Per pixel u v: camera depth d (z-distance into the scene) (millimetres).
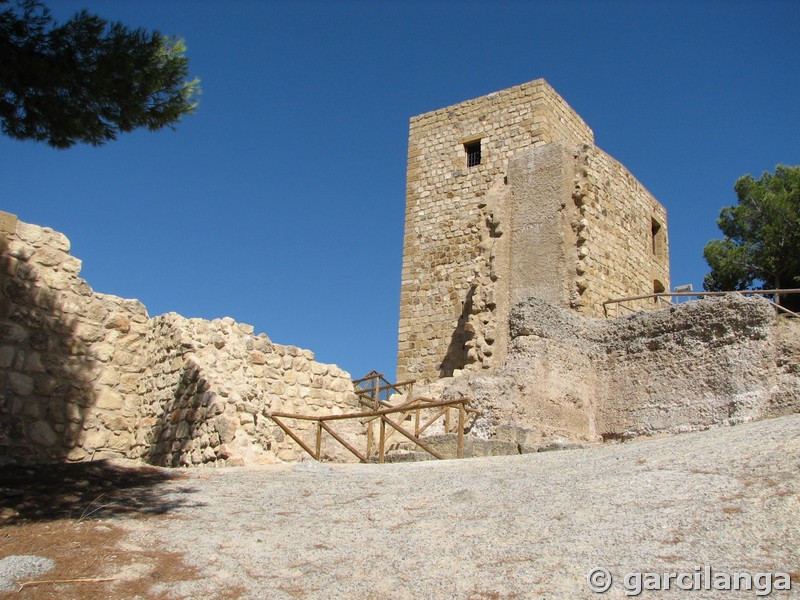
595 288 20844
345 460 15414
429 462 11070
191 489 9078
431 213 27672
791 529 5949
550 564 5934
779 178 34469
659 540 6129
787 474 6934
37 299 13844
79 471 9672
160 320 14914
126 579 6145
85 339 14438
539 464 9641
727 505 6562
